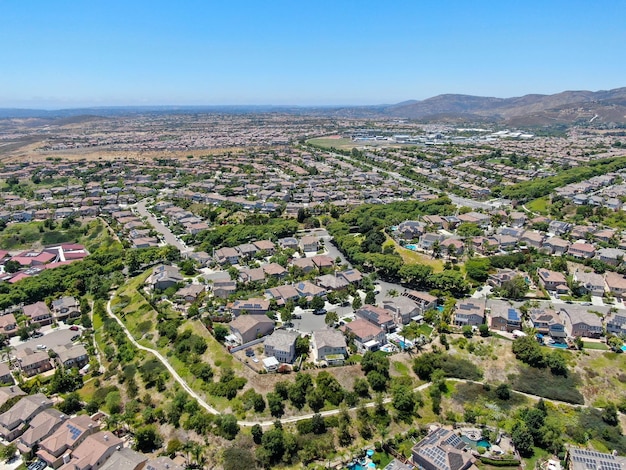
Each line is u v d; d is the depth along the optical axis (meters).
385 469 115.31
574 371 148.38
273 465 121.56
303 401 138.12
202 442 128.25
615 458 115.62
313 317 184.25
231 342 164.00
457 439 125.19
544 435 126.44
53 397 150.88
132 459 117.31
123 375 156.00
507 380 148.25
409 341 164.38
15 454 128.75
